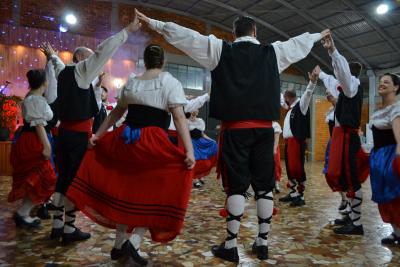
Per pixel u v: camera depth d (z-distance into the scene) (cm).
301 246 254
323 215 355
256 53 221
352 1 1090
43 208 316
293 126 412
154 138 195
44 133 267
